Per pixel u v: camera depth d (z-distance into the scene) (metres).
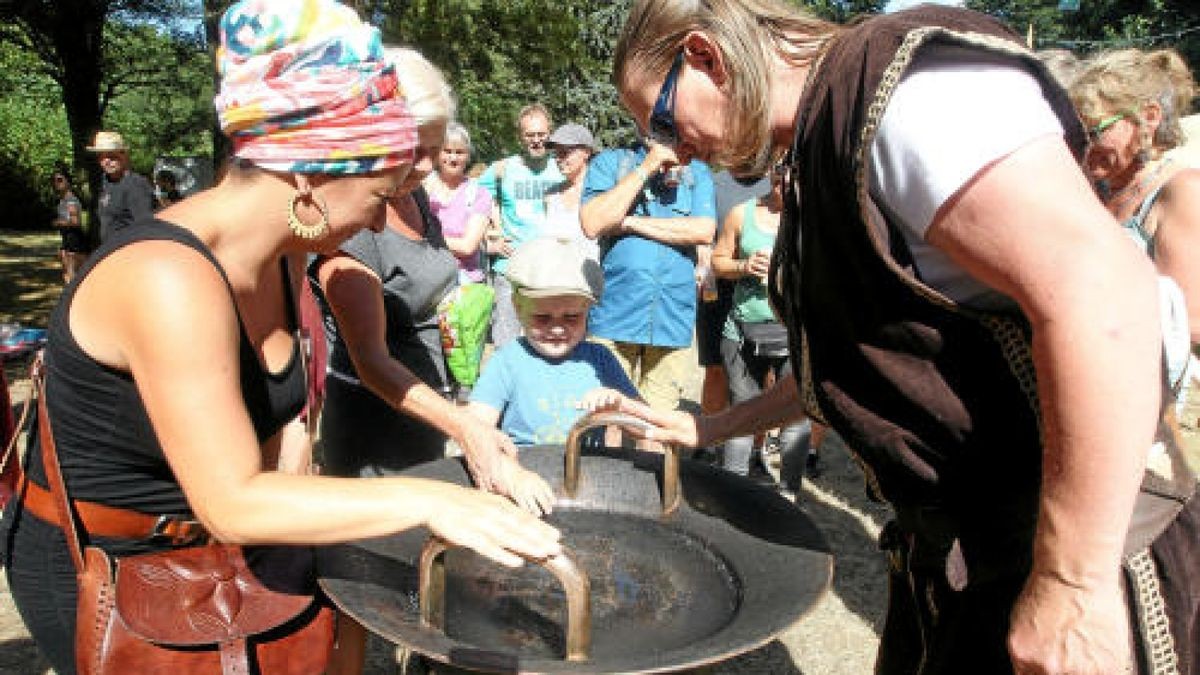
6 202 17.59
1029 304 0.86
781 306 1.28
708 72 1.11
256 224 1.21
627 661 1.05
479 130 15.23
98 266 1.15
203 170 12.52
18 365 5.44
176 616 1.26
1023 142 0.86
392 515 1.12
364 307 1.85
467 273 4.35
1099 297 0.81
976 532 1.08
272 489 1.10
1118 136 2.06
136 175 8.55
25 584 1.34
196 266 1.11
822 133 1.01
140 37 16.25
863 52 0.98
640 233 3.68
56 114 19.48
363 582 1.30
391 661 2.64
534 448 1.87
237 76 1.15
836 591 3.22
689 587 1.48
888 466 1.12
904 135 0.91
